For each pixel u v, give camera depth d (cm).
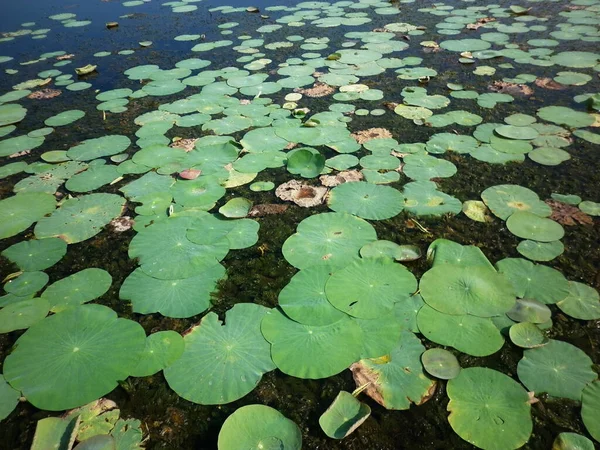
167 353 255
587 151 423
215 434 222
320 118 509
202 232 344
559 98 528
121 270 321
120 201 391
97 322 275
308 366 243
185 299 291
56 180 423
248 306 282
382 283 287
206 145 466
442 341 252
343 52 710
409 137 466
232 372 243
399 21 858
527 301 271
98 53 773
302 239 330
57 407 231
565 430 214
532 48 684
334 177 405
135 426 225
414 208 361
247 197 390
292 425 218
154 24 925
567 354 244
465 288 280
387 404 228
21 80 675
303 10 973
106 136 497
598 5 872
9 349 267
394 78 611
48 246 343
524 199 362
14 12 1076
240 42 787
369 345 253
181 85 620
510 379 233
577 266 301
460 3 958
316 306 274
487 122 484
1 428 228
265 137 475
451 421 219
